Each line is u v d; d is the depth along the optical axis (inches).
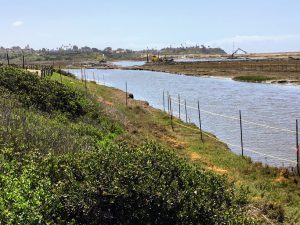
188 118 1712.6
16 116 712.4
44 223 362.9
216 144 1175.0
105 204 421.1
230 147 1198.3
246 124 1569.9
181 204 441.1
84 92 1600.6
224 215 462.0
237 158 998.4
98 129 954.7
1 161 449.7
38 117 826.8
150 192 430.3
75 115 1052.5
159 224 428.8
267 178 832.9
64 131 751.7
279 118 1718.8
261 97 2466.8
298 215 609.9
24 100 946.7
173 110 1966.0
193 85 3425.2
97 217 412.5
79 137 760.3
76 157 497.0
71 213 406.3
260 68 4781.0
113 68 7470.5
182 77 4566.9
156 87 3302.2
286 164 994.1
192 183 492.1
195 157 973.2
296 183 792.9
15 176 415.5
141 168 461.4
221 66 5812.0
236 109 1994.3
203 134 1311.5
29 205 353.7
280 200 681.0
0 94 926.4
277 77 3636.8
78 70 6884.8
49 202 387.2
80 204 409.7
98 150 507.2
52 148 590.9
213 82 3695.9
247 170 880.9
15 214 337.1
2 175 398.3
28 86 1053.8
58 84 1258.6
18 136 585.9
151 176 452.8
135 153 495.2
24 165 462.0
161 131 1300.4
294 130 1449.3
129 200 426.3
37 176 419.2
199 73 4879.4
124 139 959.0
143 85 3535.9
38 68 2463.1
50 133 670.5
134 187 427.5
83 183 432.8
